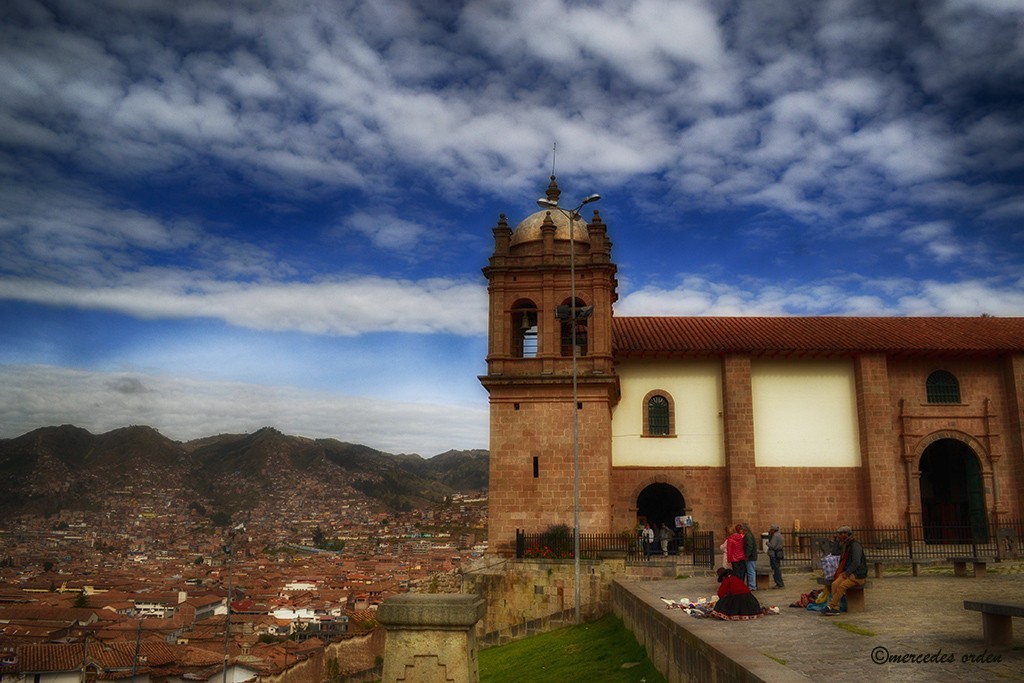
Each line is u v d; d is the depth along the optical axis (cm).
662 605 1691
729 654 1026
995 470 3944
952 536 4256
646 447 3934
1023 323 4412
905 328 4303
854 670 1045
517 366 3600
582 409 3491
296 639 8588
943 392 4053
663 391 3978
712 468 3897
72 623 9331
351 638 3303
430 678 871
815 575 2662
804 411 3988
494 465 3475
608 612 2781
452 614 877
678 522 3762
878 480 3822
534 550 3300
